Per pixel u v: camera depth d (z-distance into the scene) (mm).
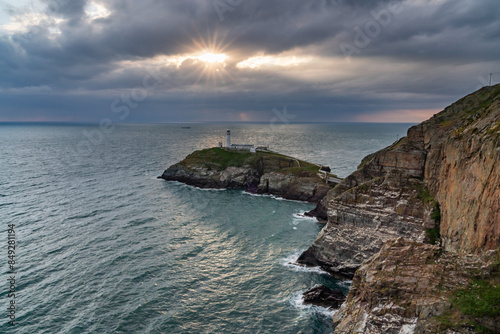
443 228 43000
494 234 27000
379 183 55000
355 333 27094
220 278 49875
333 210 57781
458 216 36969
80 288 45719
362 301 29641
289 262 56375
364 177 63406
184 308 42062
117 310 41125
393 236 51375
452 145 44125
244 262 55469
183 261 54875
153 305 42406
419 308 25000
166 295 44781
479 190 31719
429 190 50938
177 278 49312
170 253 57750
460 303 24016
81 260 53969
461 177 38188
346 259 53969
